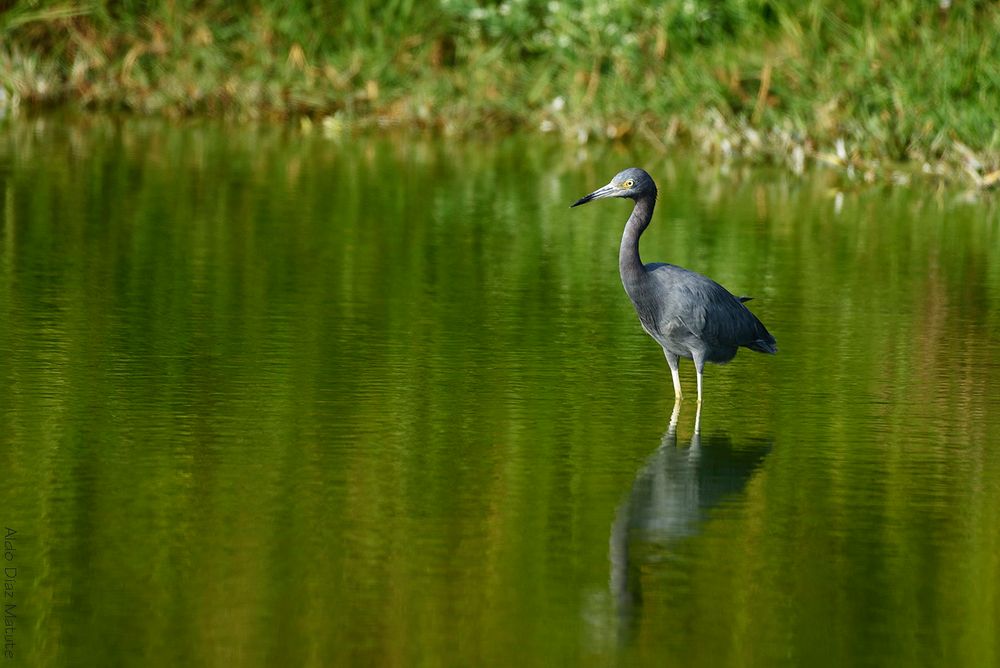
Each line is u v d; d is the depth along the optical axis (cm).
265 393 1239
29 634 808
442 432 1153
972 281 1725
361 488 1027
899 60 2631
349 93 2877
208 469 1055
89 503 984
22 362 1304
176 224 1909
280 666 781
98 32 2923
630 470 1079
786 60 2705
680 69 2786
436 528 961
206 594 858
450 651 800
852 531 970
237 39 2961
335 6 2964
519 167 2453
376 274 1691
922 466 1098
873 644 815
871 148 2506
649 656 799
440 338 1434
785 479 1067
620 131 2748
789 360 1392
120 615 832
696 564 915
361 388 1263
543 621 835
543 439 1145
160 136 2612
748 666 790
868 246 1911
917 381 1324
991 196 2306
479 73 2884
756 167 2533
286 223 1945
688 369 1362
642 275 1255
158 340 1390
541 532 959
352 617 834
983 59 2527
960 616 850
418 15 2966
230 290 1591
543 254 1823
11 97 2816
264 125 2803
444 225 1973
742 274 1734
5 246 1752
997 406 1252
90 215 1939
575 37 2881
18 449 1083
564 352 1403
